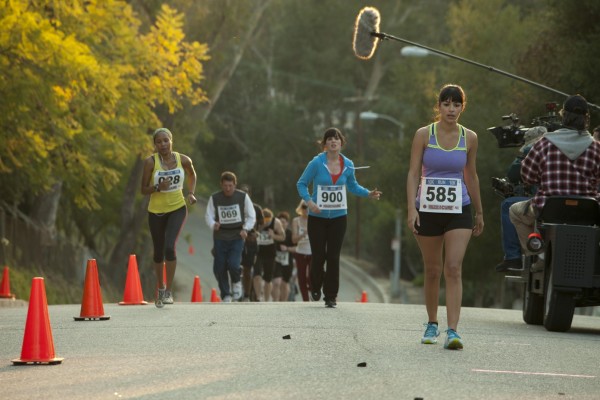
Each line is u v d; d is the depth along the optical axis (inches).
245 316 1314.0
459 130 971.3
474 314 1531.7
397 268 5157.5
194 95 2901.1
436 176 968.3
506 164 3747.5
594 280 1195.3
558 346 1037.2
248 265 2247.8
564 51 3080.7
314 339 1027.3
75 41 2199.8
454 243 961.5
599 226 1216.2
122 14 2719.0
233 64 4205.2
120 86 2613.2
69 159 2669.8
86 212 4042.8
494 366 864.9
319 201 1515.7
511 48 4217.5
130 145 2920.8
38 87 2193.7
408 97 5949.8
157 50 2743.6
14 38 2103.8
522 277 1358.3
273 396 701.3
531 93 3189.0
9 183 3002.0
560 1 3065.9
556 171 1214.3
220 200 1942.7
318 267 1544.0
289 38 7829.7
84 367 862.5
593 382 808.9
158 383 767.1
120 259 3870.6
